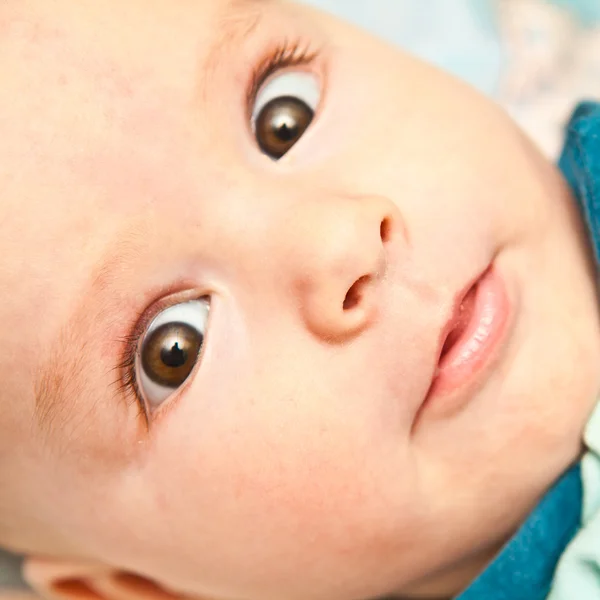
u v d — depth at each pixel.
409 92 0.29
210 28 0.28
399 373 0.27
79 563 0.31
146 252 0.27
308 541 0.28
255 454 0.27
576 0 0.39
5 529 0.31
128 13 0.27
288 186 0.27
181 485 0.28
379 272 0.26
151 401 0.28
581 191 0.29
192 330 0.27
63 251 0.27
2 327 0.27
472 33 0.39
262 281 0.27
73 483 0.29
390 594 0.31
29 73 0.27
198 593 0.30
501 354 0.27
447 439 0.27
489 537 0.28
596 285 0.28
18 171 0.27
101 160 0.27
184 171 0.27
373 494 0.27
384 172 0.28
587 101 0.31
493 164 0.28
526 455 0.27
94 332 0.27
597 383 0.28
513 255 0.28
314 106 0.29
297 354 0.27
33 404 0.27
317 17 0.30
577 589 0.27
